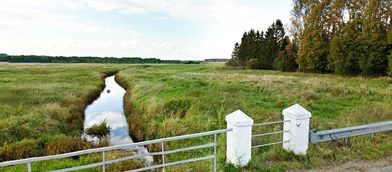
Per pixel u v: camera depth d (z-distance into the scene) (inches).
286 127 296.0
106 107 882.1
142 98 818.2
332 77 1425.9
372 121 430.0
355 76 1472.7
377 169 264.2
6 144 410.0
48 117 555.8
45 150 395.5
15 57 5536.4
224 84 974.4
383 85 985.5
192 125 482.9
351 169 264.7
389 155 296.7
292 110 290.2
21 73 1825.8
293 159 280.8
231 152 262.5
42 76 1574.8
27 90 896.9
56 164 331.3
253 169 258.1
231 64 3129.9
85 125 643.5
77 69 2493.8
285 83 986.1
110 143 493.7
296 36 2128.4
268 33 2716.5
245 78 1237.1
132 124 589.3
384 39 1378.0
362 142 328.2
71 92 924.6
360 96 714.8
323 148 309.7
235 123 254.5
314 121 453.1
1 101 709.9
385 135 361.1
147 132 510.6
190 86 948.0
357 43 1480.1
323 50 1769.2
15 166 324.2
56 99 774.5
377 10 1419.8
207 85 1001.5
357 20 1535.4
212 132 244.7
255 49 2847.0
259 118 492.1
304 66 1910.7
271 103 639.8
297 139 286.7
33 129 476.4
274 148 307.3
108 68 2970.0
